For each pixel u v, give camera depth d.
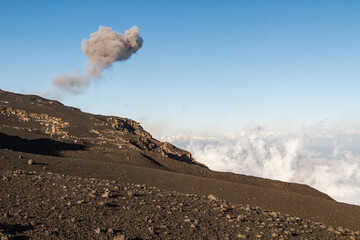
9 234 8.34
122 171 36.03
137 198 14.90
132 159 58.47
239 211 15.31
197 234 10.44
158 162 63.53
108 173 33.94
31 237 8.40
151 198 15.41
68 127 120.12
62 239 8.48
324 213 27.36
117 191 16.16
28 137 65.62
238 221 12.95
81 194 13.97
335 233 13.73
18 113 124.56
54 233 8.81
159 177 35.81
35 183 15.46
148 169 40.66
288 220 14.89
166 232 10.02
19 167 29.00
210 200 17.41
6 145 50.84
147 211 12.44
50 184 15.80
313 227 14.38
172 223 11.25
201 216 12.94
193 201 16.20
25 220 9.54
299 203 30.36
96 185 17.30
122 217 11.20
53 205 11.56
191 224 11.41
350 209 29.41
